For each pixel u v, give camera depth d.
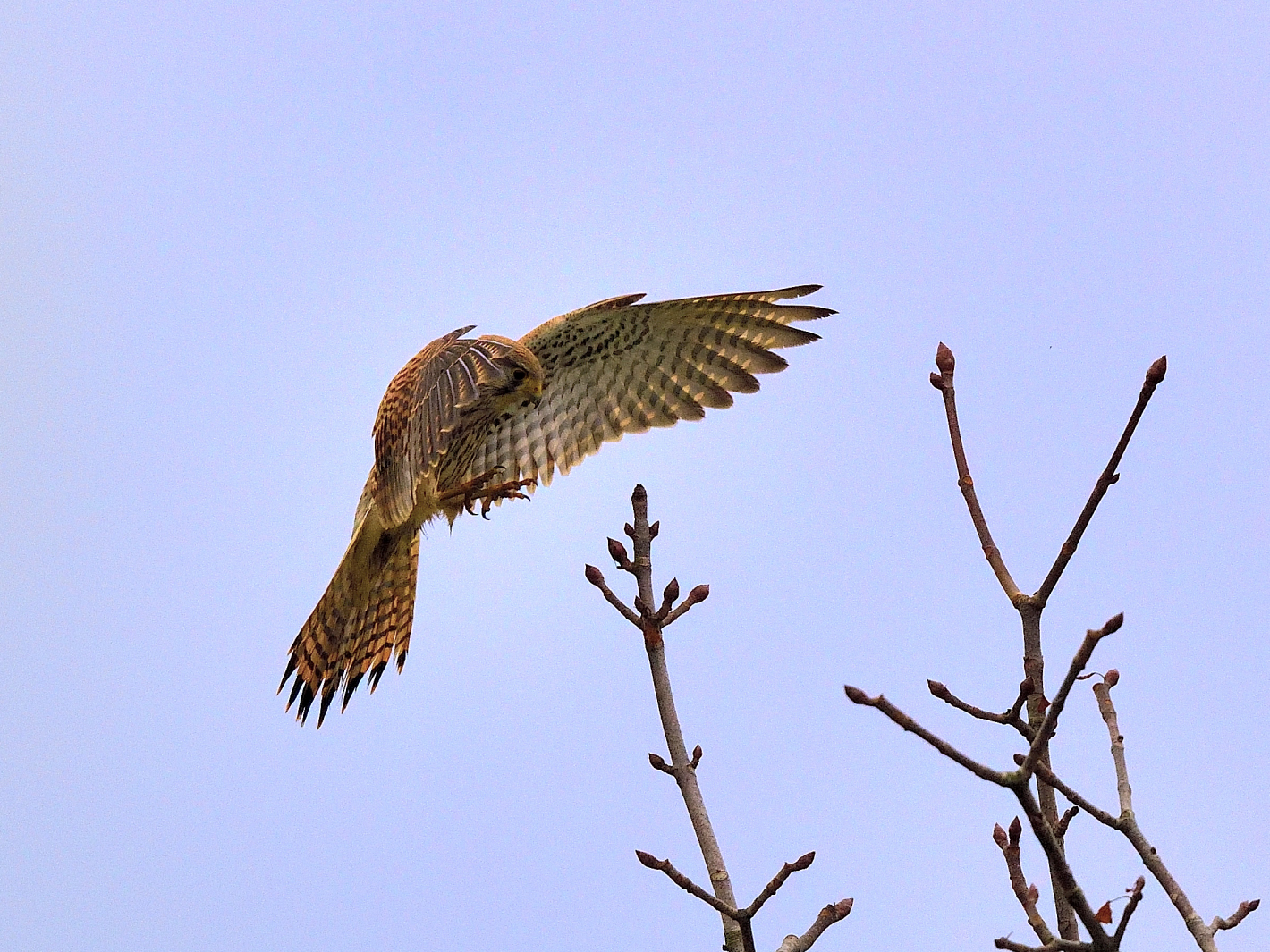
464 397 11.80
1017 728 6.89
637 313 14.07
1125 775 6.89
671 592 8.38
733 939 7.46
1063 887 5.93
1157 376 6.95
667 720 8.10
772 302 13.88
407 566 13.07
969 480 7.84
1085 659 5.73
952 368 8.05
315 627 13.17
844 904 7.52
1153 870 6.53
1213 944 6.25
